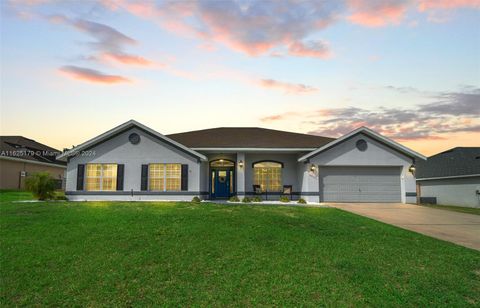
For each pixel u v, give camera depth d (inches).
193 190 764.0
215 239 362.3
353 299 229.0
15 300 221.5
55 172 1397.6
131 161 770.8
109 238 359.3
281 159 868.6
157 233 381.1
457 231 474.3
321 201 799.7
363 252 337.7
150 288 241.8
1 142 1220.5
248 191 848.9
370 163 801.6
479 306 224.7
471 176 957.8
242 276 265.3
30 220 443.5
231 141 860.6
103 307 213.5
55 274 263.0
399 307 219.6
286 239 372.2
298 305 219.5
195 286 246.4
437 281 265.4
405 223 528.4
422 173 1180.5
